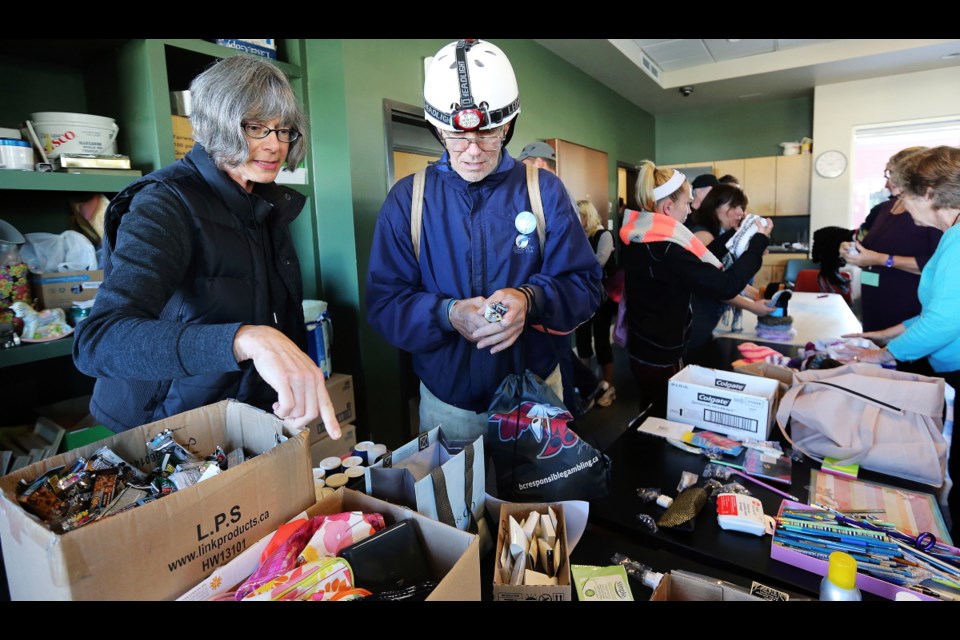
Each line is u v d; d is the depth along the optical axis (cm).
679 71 566
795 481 114
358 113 251
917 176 156
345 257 259
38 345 153
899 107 575
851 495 108
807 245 655
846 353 162
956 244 138
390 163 269
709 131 718
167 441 73
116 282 75
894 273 253
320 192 262
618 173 613
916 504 103
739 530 96
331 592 56
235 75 89
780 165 654
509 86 108
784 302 264
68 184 161
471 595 60
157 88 185
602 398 374
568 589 69
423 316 122
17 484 61
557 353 139
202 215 92
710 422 137
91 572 49
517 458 104
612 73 505
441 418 139
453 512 79
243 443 80
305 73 252
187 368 64
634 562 86
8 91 183
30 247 165
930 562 83
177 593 56
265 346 62
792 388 128
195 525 57
